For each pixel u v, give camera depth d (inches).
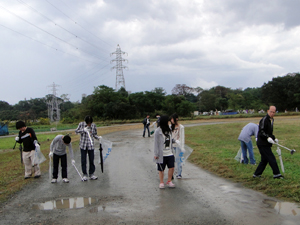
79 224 155.4
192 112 2474.2
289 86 2583.7
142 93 2487.7
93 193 220.4
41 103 3949.3
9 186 253.3
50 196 215.2
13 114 2928.2
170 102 2460.6
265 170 273.4
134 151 464.4
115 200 199.8
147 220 158.6
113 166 336.5
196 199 195.9
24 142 281.9
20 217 169.9
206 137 663.8
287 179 229.8
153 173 292.4
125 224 153.5
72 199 205.5
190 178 263.7
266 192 205.0
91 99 2393.0
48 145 626.8
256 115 1887.3
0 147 668.7
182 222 154.1
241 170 280.5
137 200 198.2
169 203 189.0
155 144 226.8
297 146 451.2
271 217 156.5
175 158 261.6
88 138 271.1
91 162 271.9
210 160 344.8
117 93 2399.1
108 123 1777.8
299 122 1016.9
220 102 3444.9
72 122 2395.4
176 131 262.4
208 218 158.6
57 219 164.6
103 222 157.4
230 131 796.0
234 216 159.9
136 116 2283.5
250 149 309.6
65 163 267.4
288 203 179.9
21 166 351.3
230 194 205.3
